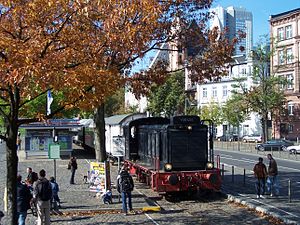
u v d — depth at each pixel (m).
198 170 20.44
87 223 14.78
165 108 75.38
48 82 9.88
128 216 16.03
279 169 32.84
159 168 20.61
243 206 18.02
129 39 11.59
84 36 11.07
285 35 73.44
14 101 11.20
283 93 68.81
